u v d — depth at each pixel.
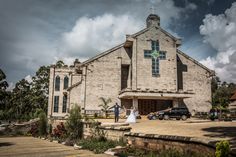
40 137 30.16
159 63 45.41
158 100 45.62
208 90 48.22
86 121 21.08
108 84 44.16
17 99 82.50
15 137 32.34
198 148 9.48
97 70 44.22
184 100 46.56
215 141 8.56
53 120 30.34
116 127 16.23
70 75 54.00
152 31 46.12
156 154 11.65
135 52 44.69
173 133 14.30
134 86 43.56
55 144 21.23
